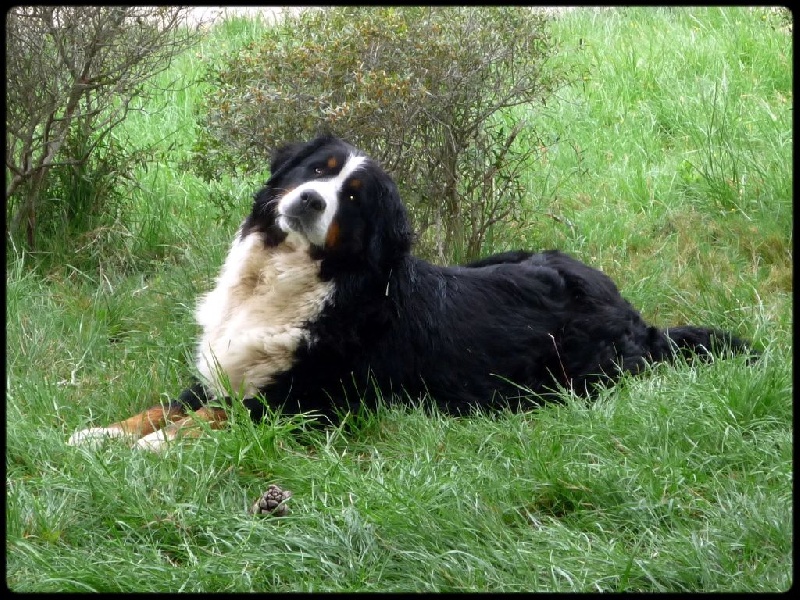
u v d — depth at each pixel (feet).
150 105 20.90
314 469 14.26
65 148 17.95
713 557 13.53
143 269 17.97
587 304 16.06
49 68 17.11
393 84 16.19
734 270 17.62
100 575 13.32
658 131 20.38
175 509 13.83
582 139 20.11
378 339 15.34
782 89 20.81
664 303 17.13
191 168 18.76
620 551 13.60
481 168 17.25
